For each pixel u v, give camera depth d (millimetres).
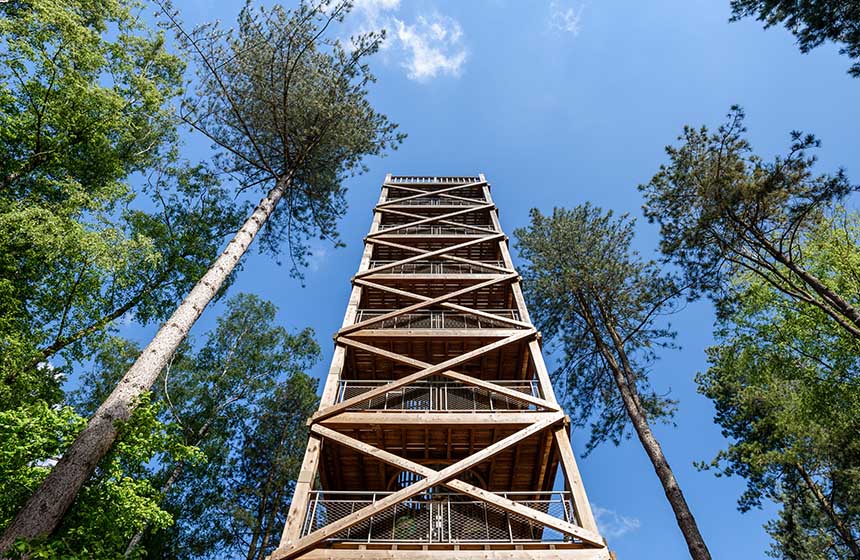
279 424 23828
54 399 13312
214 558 19531
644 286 19219
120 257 13227
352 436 12180
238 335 25781
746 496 21781
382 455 10805
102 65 15180
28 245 12656
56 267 13805
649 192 15156
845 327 12383
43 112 13625
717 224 14328
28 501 7742
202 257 20953
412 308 15836
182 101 16250
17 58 12898
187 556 19031
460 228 21672
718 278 15273
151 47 18297
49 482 7957
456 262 19062
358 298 16562
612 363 18172
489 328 15938
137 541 16109
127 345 22938
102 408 9133
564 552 8875
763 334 17109
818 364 16328
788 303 16703
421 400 13227
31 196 13734
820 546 20797
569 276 19766
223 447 21906
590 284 19844
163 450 10281
